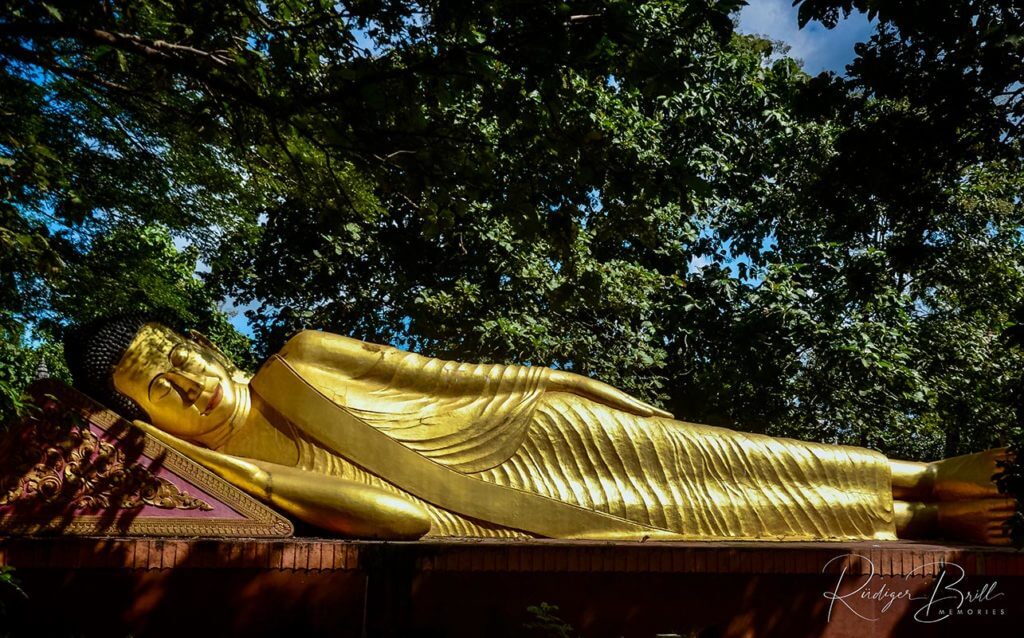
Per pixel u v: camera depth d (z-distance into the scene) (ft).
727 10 21.93
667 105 49.29
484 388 28.78
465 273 47.96
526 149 25.21
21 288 32.65
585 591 23.71
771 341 47.98
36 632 21.39
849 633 24.27
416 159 24.20
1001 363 50.90
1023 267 51.29
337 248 47.21
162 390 27.32
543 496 27.53
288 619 22.50
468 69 22.82
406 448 27.43
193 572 22.34
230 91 22.48
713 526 28.22
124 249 37.73
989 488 27.86
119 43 21.42
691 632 23.73
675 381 53.26
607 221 26.91
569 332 47.14
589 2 21.77
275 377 27.96
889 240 47.62
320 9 23.13
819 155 49.67
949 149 26.73
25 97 28.68
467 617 23.13
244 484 24.86
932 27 24.57
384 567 22.98
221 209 39.09
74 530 23.45
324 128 23.81
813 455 29.32
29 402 22.24
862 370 46.11
